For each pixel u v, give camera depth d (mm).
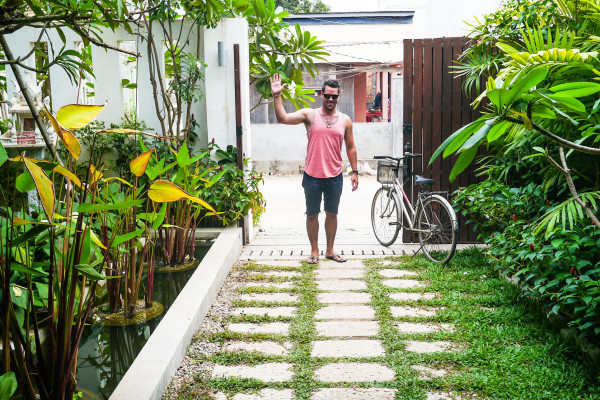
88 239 2377
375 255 5648
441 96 5941
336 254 5469
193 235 5145
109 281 3795
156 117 6434
